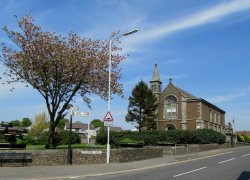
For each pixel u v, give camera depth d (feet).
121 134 163.94
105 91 96.53
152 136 160.97
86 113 72.54
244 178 53.11
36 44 87.66
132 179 51.42
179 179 51.52
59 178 52.47
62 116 89.71
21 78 88.84
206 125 203.72
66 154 71.26
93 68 93.30
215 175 57.06
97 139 155.22
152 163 80.64
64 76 88.38
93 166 69.36
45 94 86.33
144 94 183.32
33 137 161.38
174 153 109.40
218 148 163.02
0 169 60.29
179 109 200.44
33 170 59.93
